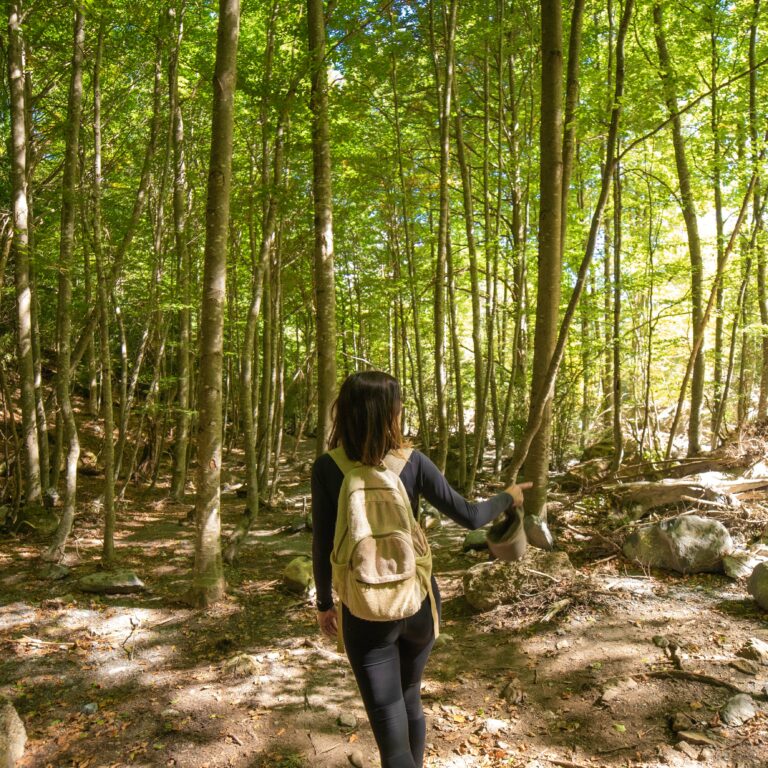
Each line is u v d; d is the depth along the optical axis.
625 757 2.75
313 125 6.80
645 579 4.66
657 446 10.09
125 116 9.95
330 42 8.25
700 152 7.65
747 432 7.50
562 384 11.27
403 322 14.50
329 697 3.44
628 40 8.20
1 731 2.96
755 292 9.56
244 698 3.44
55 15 7.17
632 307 10.20
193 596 4.88
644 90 6.44
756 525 5.23
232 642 4.18
